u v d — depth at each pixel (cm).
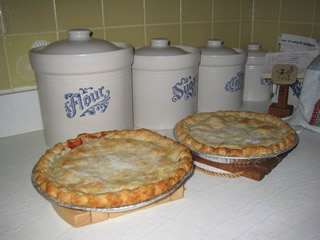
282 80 100
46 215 56
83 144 67
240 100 106
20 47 87
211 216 55
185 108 91
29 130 94
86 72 70
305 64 99
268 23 122
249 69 116
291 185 65
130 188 52
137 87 89
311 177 67
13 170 72
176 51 86
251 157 64
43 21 87
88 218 52
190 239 50
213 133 76
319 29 103
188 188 64
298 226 52
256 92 119
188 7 111
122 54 73
